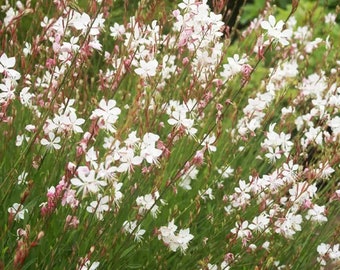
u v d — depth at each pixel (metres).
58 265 3.17
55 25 3.03
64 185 2.51
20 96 3.09
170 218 3.42
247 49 4.87
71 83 3.31
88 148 2.67
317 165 3.77
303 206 3.41
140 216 3.04
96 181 2.49
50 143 2.90
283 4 7.15
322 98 4.30
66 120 2.73
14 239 3.16
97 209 2.74
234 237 3.23
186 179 3.73
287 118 4.32
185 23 3.28
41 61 3.86
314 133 3.79
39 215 3.26
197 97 3.44
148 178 3.23
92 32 2.83
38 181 3.29
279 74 4.29
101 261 3.09
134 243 3.38
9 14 3.67
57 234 3.17
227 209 3.65
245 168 4.34
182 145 3.89
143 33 3.25
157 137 2.52
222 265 3.28
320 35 6.11
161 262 3.44
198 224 3.96
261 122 4.57
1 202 2.88
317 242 3.96
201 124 3.91
